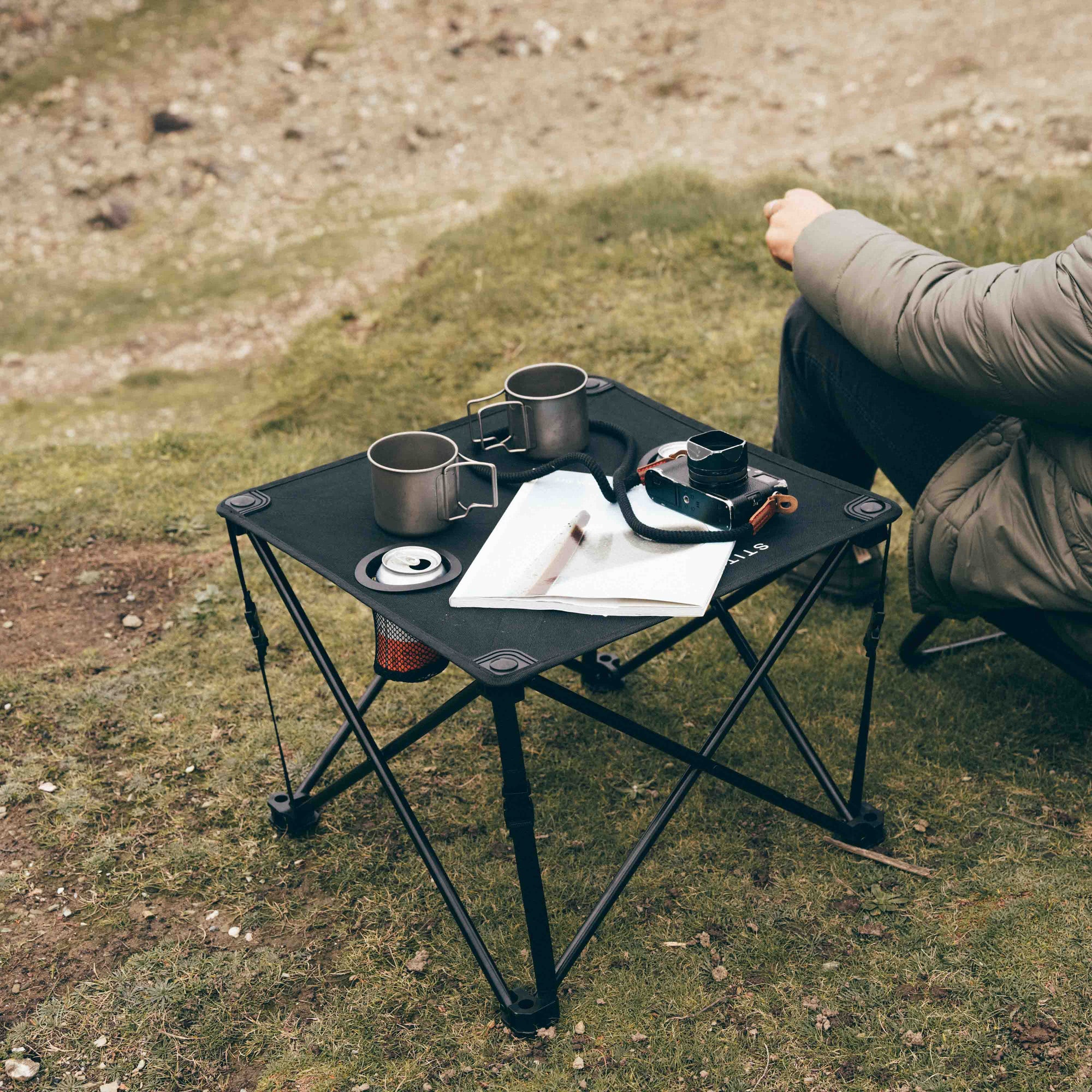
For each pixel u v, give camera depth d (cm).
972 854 201
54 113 1113
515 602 157
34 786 239
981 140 813
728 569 161
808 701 246
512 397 192
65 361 683
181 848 220
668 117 1003
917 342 178
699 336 434
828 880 200
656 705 251
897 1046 168
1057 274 161
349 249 806
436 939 195
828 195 528
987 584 192
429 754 241
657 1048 171
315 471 203
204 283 789
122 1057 177
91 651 286
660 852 209
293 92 1127
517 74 1126
